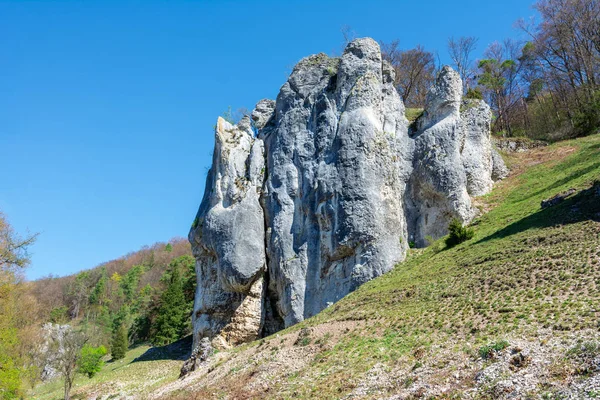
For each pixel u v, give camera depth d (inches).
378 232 1333.7
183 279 2586.1
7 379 1250.6
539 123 2301.9
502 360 639.8
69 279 4212.6
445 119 1534.2
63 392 1721.2
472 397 590.9
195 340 1647.4
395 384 700.7
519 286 867.4
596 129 1876.2
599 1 2055.9
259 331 1488.7
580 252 889.5
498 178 1665.8
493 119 2234.3
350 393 724.0
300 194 1507.1
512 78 2429.9
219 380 1011.9
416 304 983.0
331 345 932.6
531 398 544.7
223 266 1508.4
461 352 710.5
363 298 1151.0
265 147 1683.1
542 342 647.1
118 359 2144.4
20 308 1566.2
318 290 1373.0
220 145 1692.9
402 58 2475.4
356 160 1400.1
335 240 1352.1
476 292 916.6
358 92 1512.1
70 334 1861.5
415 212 1497.3
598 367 552.1
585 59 2048.5
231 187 1601.9
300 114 1610.5
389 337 871.7
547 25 2237.9
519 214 1270.9
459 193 1425.9
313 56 1720.0
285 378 874.8
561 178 1417.3
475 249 1146.7
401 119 1606.8
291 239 1469.0
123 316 2957.7
